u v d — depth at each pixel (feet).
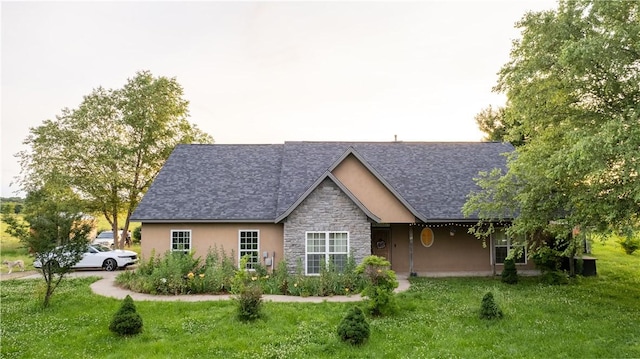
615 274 71.41
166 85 110.63
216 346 36.19
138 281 58.85
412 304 49.11
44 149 101.30
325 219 64.95
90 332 39.73
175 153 82.89
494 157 84.43
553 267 67.82
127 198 107.55
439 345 36.42
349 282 57.36
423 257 75.36
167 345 36.40
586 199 44.09
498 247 75.20
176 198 72.33
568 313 45.70
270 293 56.90
